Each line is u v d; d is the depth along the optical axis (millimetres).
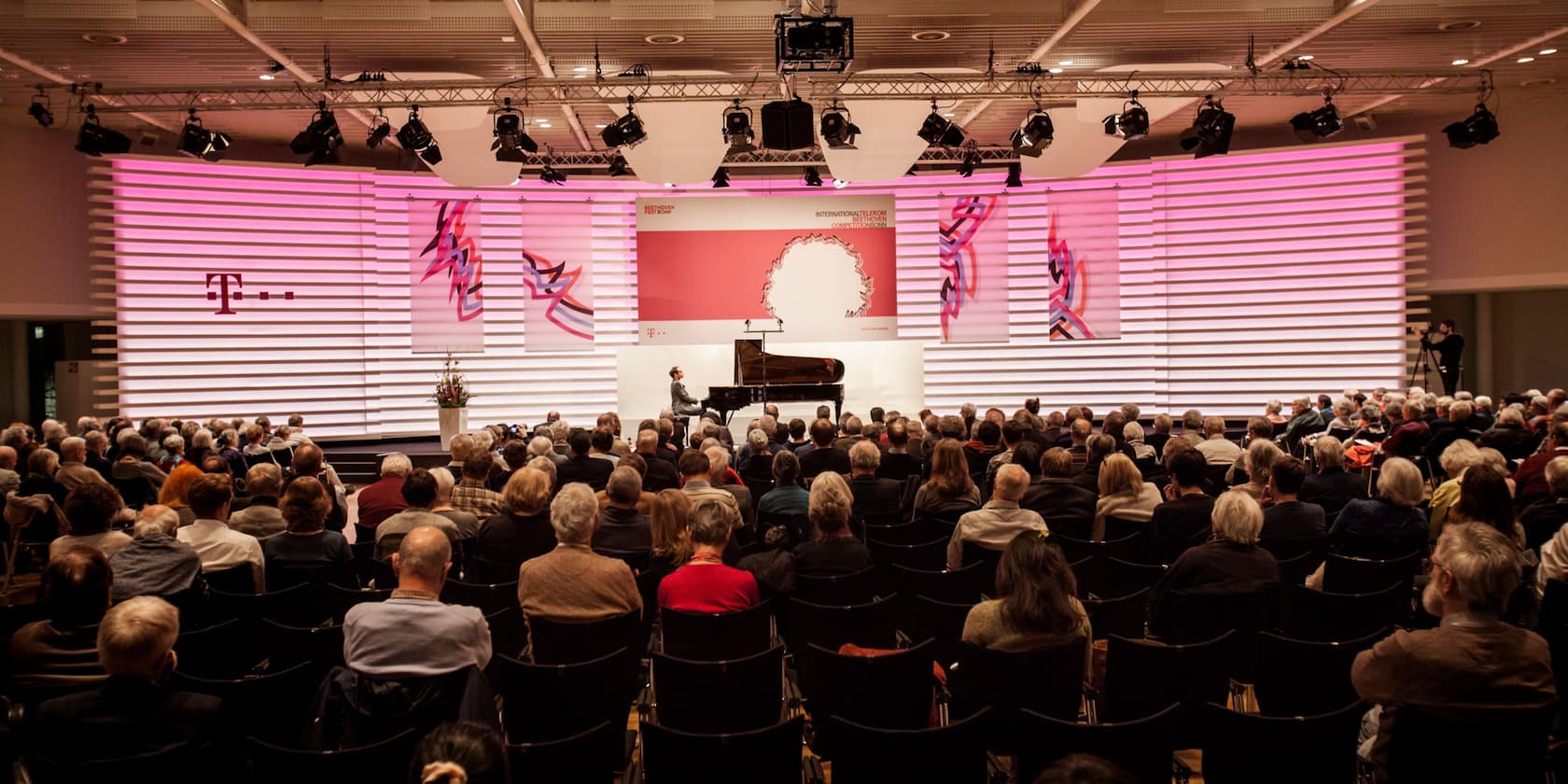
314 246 15711
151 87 11258
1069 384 17016
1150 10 10203
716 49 11062
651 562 5074
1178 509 5539
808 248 16609
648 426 8273
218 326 15234
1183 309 16578
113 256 14688
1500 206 15312
